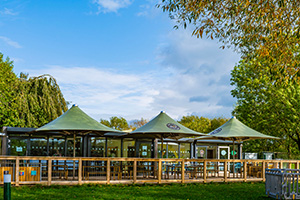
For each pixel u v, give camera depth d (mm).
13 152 17547
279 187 11672
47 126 15039
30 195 10977
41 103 24016
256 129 29828
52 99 24641
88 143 19109
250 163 21859
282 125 28547
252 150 32562
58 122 15211
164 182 15312
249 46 13180
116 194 11836
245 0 11297
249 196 12484
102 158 14195
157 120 17188
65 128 14391
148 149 20609
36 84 24484
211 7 11672
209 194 12648
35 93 24250
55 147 18500
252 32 12258
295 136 30688
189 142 23609
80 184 13648
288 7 11242
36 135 18109
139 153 20297
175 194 12375
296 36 10953
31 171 13125
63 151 18656
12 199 10148
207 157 24328
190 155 23516
